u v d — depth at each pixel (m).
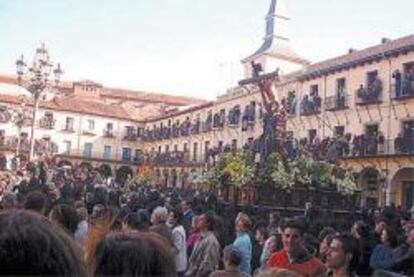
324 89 37.41
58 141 64.12
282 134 16.73
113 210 6.86
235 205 14.85
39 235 1.13
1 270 1.09
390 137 31.92
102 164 66.19
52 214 5.74
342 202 16.48
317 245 7.20
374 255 7.88
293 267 5.72
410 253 7.46
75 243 1.19
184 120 58.78
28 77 31.94
